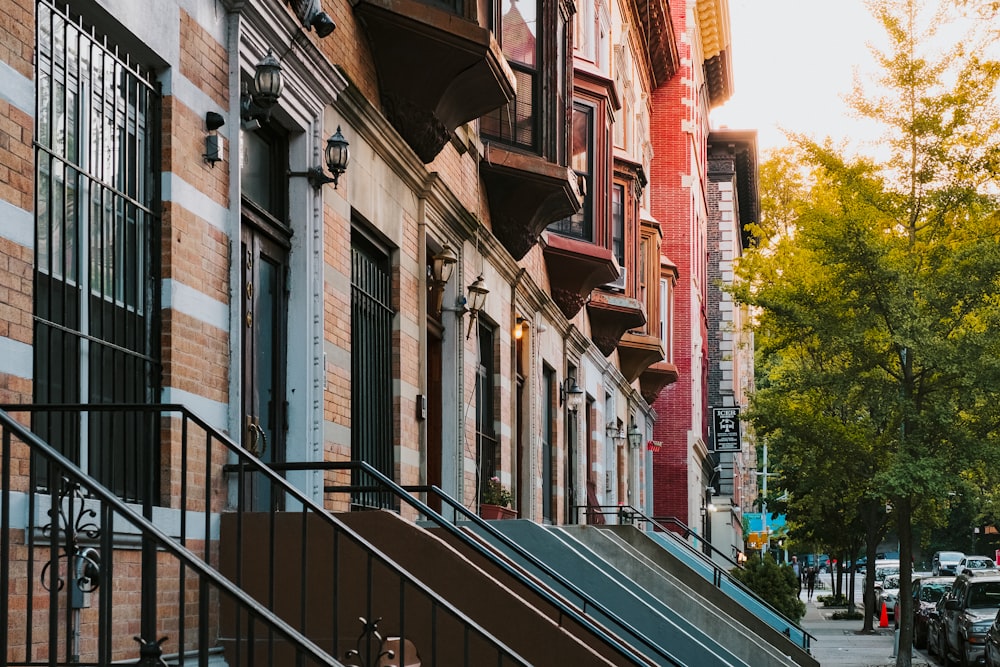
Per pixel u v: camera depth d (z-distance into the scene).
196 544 8.10
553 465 22.31
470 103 13.47
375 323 12.55
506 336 18.33
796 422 22.14
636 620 11.93
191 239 8.26
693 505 43.12
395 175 12.89
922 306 21.14
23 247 6.30
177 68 8.14
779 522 77.00
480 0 13.01
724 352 58.44
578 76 22.30
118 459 7.51
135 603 7.30
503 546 12.18
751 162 60.66
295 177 10.34
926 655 27.97
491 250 16.97
